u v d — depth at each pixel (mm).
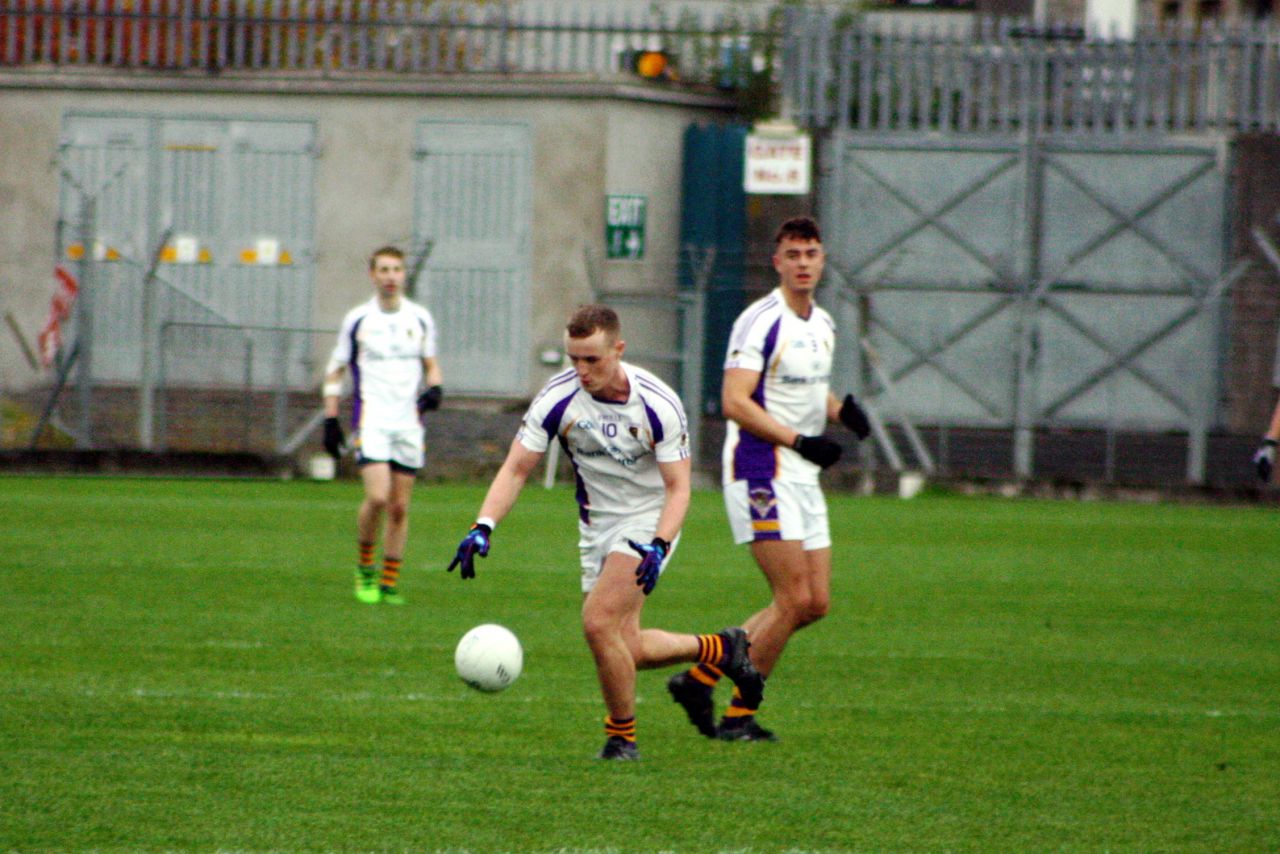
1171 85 80625
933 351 79500
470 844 20766
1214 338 77250
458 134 88625
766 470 28359
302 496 68062
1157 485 73938
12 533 53594
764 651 28625
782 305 28844
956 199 81750
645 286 88375
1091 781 25234
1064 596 45594
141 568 46594
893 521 64312
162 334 74625
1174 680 34000
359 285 89312
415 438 42531
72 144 89812
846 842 21359
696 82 92625
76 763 24688
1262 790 24828
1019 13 104938
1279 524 65688
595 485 25562
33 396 76875
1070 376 79688
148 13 88375
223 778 23953
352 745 26375
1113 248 81812
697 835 21469
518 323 88625
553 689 31422
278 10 89438
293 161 89312
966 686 33000
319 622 38594
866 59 81438
